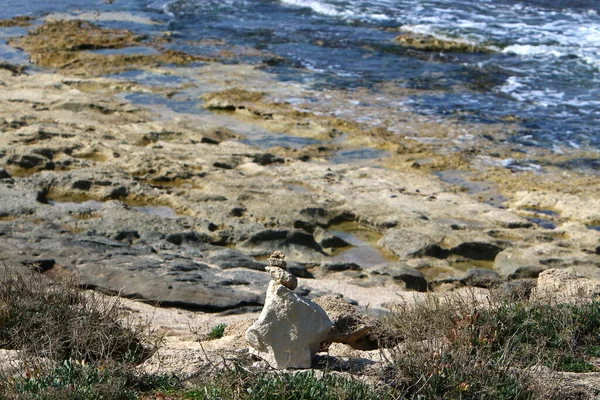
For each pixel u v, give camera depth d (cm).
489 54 2644
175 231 1368
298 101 2159
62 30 2944
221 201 1512
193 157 1742
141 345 729
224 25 3075
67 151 1742
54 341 675
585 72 2420
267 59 2581
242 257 1280
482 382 617
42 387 588
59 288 819
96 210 1433
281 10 3338
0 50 2697
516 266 1289
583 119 2006
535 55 2598
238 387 592
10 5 3416
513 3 3322
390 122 1994
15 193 1475
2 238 1244
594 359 748
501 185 1636
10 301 743
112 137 1859
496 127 1952
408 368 630
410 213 1474
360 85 2309
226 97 2177
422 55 2631
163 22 3130
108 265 1165
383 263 1338
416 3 3375
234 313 1070
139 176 1639
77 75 2392
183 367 660
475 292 1158
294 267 1267
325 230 1427
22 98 2114
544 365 712
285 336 646
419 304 866
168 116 2044
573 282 1018
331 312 836
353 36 2888
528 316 787
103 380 609
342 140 1894
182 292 1093
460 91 2248
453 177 1678
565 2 3316
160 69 2472
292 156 1788
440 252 1356
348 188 1596
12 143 1761
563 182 1642
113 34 2906
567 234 1416
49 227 1314
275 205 1488
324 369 630
